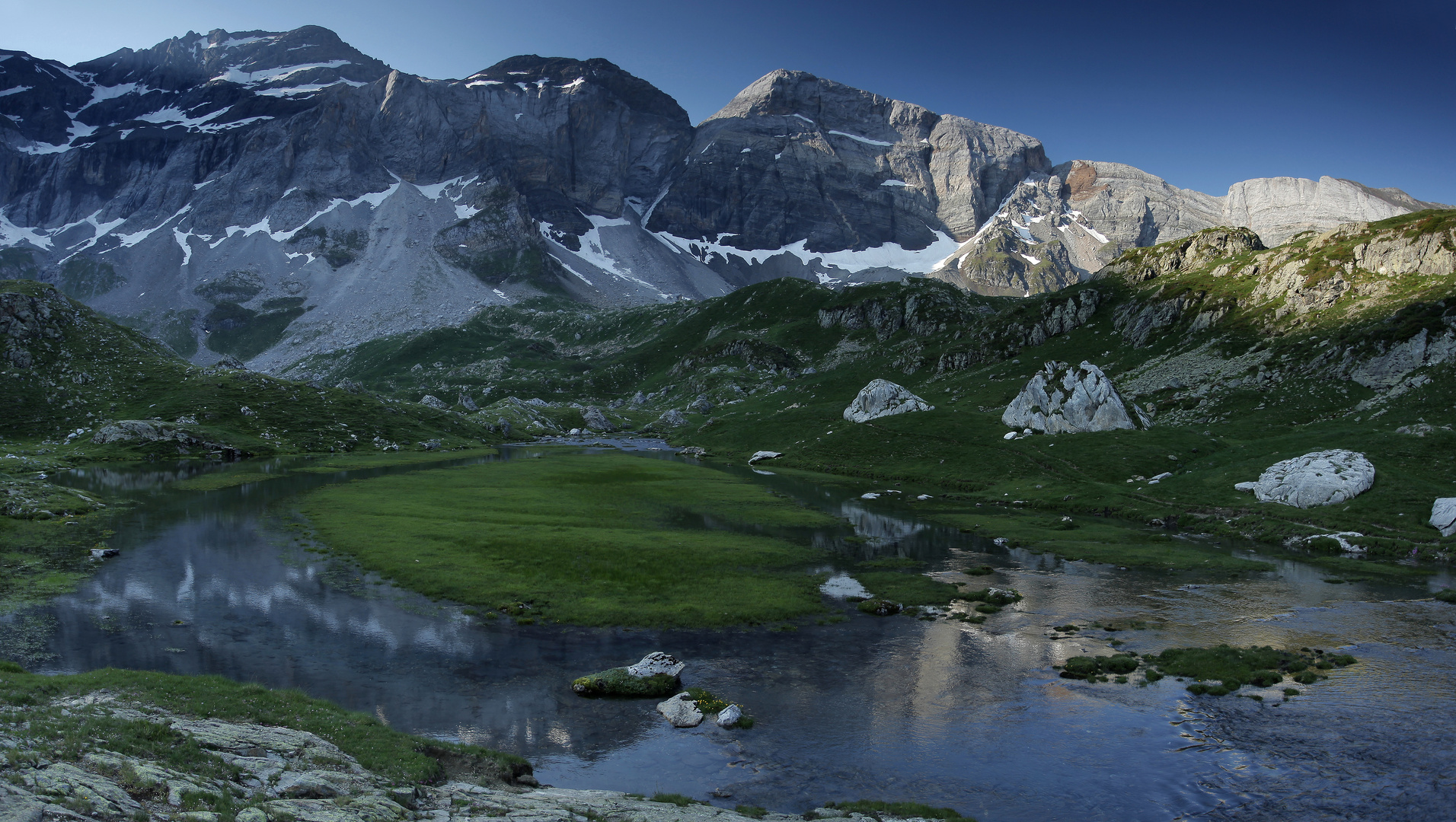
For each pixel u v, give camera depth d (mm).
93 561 63625
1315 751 32750
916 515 97812
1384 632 49969
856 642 48094
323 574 62219
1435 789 29312
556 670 42375
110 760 21641
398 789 24625
